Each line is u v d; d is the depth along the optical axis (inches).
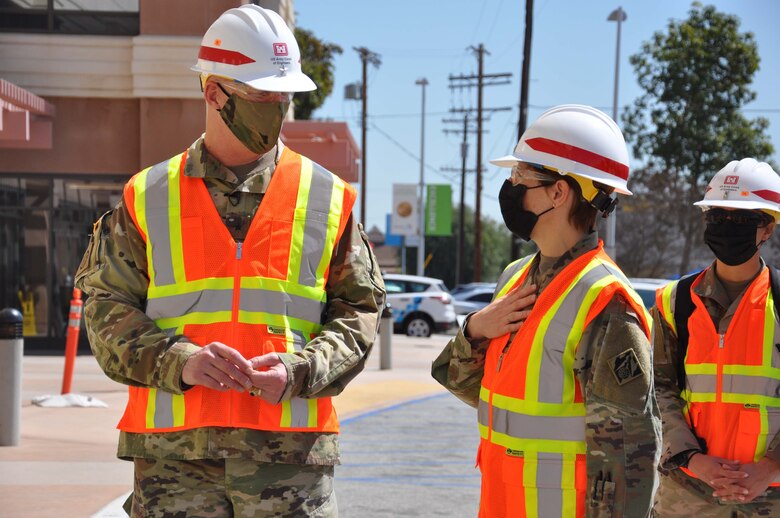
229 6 622.8
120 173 640.4
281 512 116.5
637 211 1594.5
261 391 113.5
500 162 118.9
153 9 623.2
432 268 3070.9
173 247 120.3
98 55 629.9
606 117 114.7
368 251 130.6
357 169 823.7
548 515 106.4
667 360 153.3
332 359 118.3
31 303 651.5
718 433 145.9
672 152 1513.3
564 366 107.0
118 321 118.1
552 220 112.5
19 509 233.8
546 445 107.0
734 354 146.4
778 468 141.6
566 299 108.5
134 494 120.0
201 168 122.3
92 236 127.0
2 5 631.2
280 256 121.3
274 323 119.3
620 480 102.4
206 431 115.4
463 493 277.4
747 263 148.6
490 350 116.6
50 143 612.1
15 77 627.5
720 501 145.3
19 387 320.8
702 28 1520.7
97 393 439.8
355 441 367.9
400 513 252.7
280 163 126.3
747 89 1514.5
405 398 488.1
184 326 118.6
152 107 627.5
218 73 120.3
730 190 147.1
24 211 646.5
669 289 154.8
